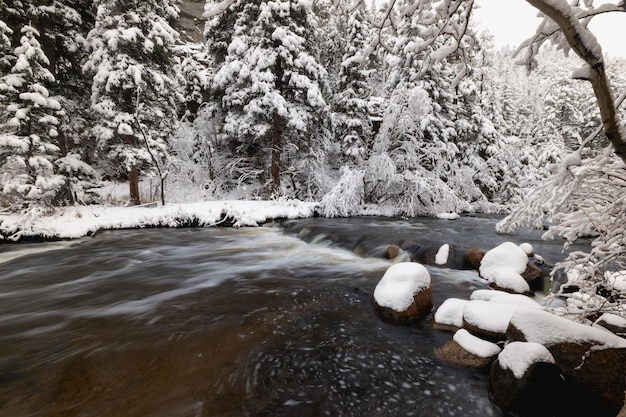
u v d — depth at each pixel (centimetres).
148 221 1177
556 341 270
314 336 400
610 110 140
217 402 284
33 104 1034
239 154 1897
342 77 1716
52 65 1266
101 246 946
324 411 274
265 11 1433
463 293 543
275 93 1457
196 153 1884
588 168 220
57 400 286
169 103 1498
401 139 1673
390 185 1656
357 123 1641
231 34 1741
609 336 263
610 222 259
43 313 480
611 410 236
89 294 567
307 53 1541
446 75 1731
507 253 602
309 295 548
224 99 1611
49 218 1062
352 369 332
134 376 321
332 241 988
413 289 448
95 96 1221
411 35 1588
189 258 834
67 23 1289
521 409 252
